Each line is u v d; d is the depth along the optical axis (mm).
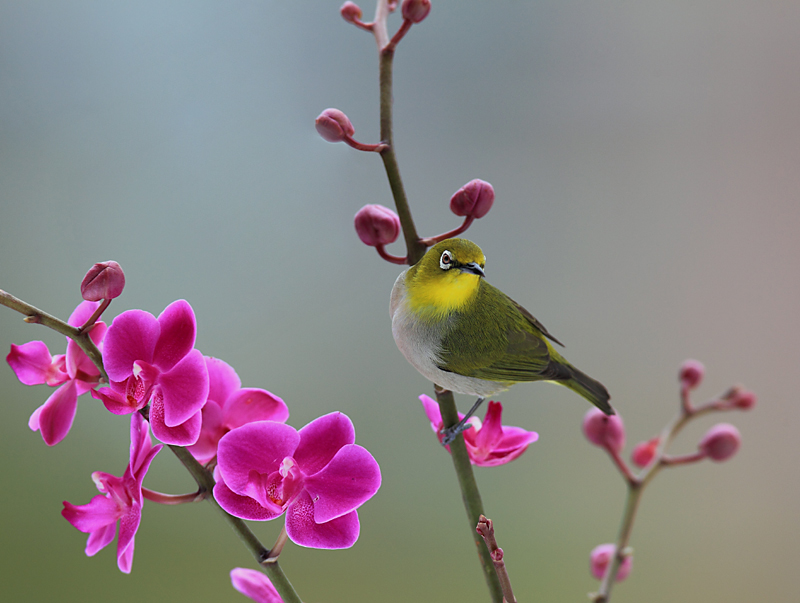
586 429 4180
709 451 4180
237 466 4051
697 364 4211
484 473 5965
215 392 4082
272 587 4082
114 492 4059
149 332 4059
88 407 5750
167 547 5391
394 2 4129
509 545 5703
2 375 5840
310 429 4059
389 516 5711
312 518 4055
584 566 5676
